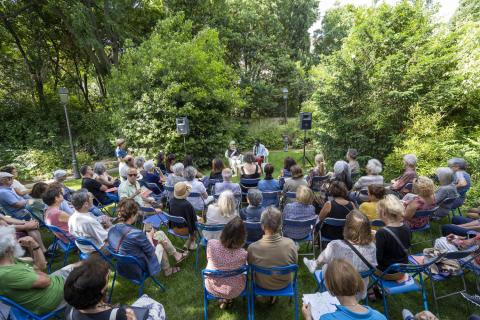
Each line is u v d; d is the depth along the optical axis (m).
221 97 11.08
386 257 2.70
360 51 9.46
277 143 16.23
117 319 1.68
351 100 8.98
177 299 3.32
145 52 10.70
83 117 14.56
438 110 8.32
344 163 4.72
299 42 23.97
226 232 2.61
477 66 7.95
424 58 8.22
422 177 3.72
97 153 13.84
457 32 8.97
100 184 5.42
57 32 14.93
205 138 11.19
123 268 2.96
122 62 11.33
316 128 10.17
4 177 4.26
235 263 2.63
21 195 5.21
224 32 18.31
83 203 3.17
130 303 3.27
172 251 3.80
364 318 1.52
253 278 2.84
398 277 2.71
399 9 9.20
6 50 13.90
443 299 3.21
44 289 2.33
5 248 2.20
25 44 14.22
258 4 21.05
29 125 13.02
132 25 15.20
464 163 4.62
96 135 14.02
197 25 16.03
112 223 4.66
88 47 13.04
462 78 7.87
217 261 2.64
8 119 12.98
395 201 2.73
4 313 2.21
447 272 2.82
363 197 4.74
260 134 16.58
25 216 4.39
